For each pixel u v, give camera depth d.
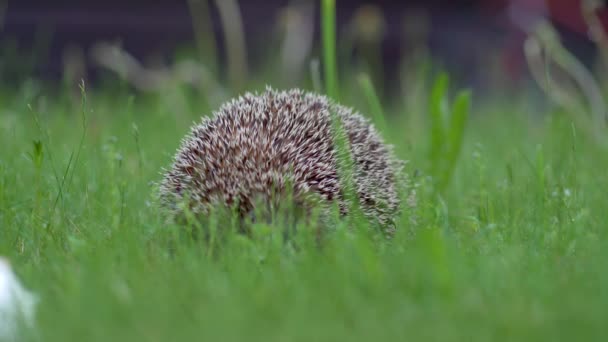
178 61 15.04
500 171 9.48
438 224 7.14
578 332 4.50
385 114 17.12
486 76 20.23
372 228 6.81
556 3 21.16
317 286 5.27
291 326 4.65
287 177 6.73
